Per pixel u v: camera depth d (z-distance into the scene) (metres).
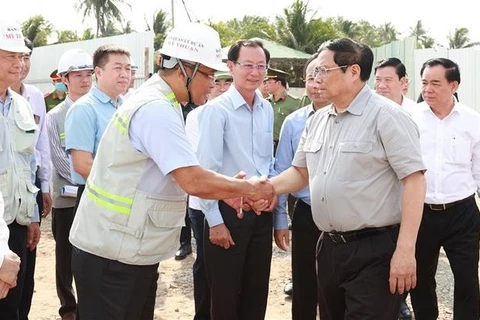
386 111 2.90
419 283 4.27
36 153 4.40
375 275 2.98
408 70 13.16
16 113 3.65
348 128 2.99
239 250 3.69
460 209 4.04
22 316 4.11
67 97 4.73
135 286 2.83
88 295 2.85
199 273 4.31
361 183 2.93
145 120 2.65
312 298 4.07
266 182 3.02
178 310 5.17
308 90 3.94
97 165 2.85
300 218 3.98
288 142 4.04
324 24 35.00
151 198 2.77
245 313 3.89
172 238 2.89
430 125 4.12
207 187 2.74
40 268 6.40
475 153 4.09
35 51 14.33
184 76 2.81
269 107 3.98
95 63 3.99
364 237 2.99
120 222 2.76
